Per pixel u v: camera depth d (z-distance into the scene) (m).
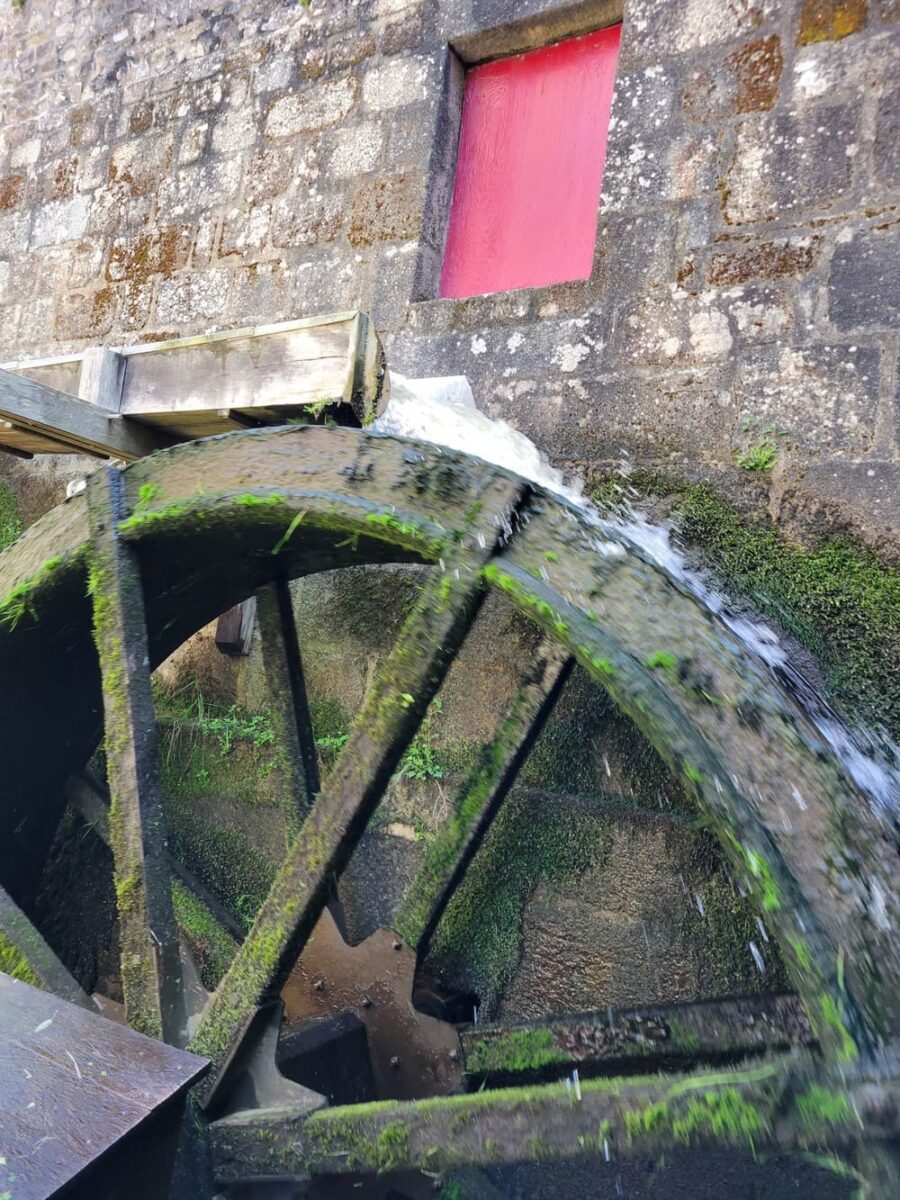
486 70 3.49
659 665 1.71
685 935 2.36
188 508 2.23
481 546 1.93
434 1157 1.72
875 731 2.20
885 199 2.46
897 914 1.48
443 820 2.78
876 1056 1.36
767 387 2.54
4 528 4.31
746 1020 1.96
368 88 3.57
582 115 3.25
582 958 2.49
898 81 2.48
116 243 4.19
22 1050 1.78
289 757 2.80
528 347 2.96
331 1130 1.84
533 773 2.65
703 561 2.51
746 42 2.73
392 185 3.43
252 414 2.52
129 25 4.38
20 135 4.72
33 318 4.42
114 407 2.70
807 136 2.60
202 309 3.83
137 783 2.21
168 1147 1.73
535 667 2.39
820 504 2.40
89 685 2.83
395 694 1.97
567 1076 2.16
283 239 3.66
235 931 2.89
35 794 2.94
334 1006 2.49
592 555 1.85
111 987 3.24
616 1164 2.38
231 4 4.04
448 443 2.76
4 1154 1.52
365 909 2.85
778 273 2.58
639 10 2.93
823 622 2.32
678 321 2.71
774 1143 1.41
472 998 2.61
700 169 2.75
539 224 3.27
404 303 3.28
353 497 2.07
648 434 2.69
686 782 1.63
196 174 3.99
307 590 3.21
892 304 2.40
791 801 1.56
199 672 3.45
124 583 2.31
